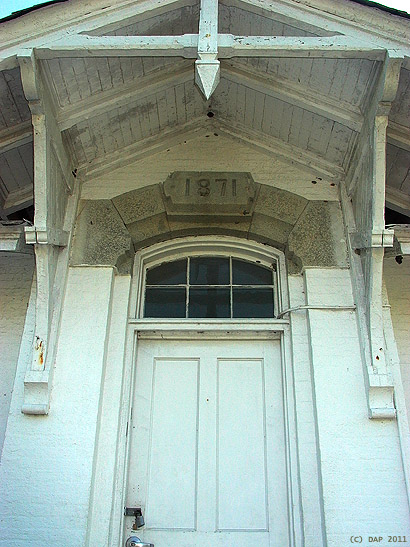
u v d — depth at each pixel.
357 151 3.95
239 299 4.33
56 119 3.76
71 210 4.14
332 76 3.67
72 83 3.64
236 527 3.59
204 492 3.67
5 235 3.79
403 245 3.74
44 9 3.46
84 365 3.67
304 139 4.27
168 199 4.34
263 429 3.85
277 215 4.29
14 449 3.40
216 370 4.04
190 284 4.40
